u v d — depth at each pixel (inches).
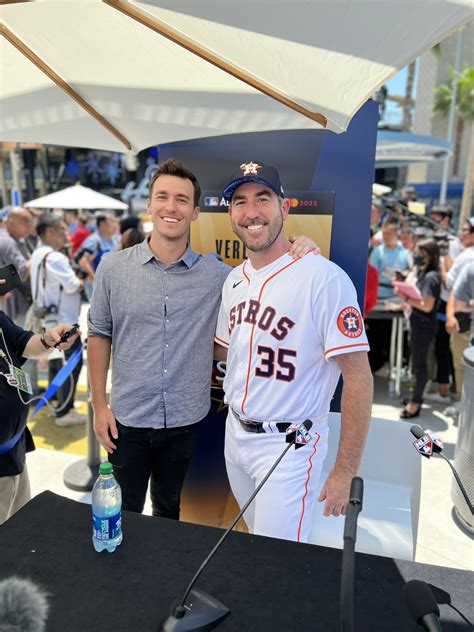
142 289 76.6
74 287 151.6
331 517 82.7
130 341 78.3
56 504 56.4
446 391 185.0
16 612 40.6
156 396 78.5
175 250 76.7
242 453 71.4
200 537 51.9
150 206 75.7
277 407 67.5
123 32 58.1
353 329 62.7
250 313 69.2
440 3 44.1
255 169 66.4
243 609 42.6
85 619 40.9
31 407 173.3
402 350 202.4
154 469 85.0
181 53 60.9
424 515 116.2
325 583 45.9
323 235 93.9
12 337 75.9
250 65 57.1
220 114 79.8
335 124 67.9
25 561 47.3
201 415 81.8
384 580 46.4
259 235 67.2
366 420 63.1
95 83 72.7
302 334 65.3
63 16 55.9
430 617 33.0
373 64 53.7
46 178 820.0
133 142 97.7
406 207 309.3
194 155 100.5
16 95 77.9
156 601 43.0
